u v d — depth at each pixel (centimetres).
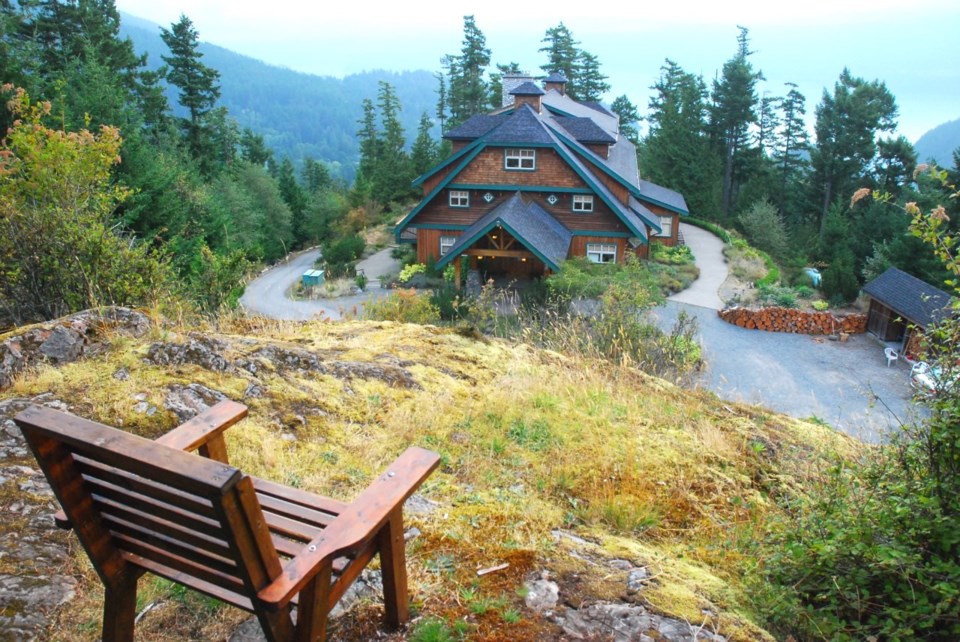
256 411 490
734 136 5850
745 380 1816
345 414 521
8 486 371
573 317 1406
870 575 331
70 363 513
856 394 1727
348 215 5006
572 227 2948
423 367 639
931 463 349
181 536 211
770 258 3616
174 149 3925
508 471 470
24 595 298
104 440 193
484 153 2908
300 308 2695
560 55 7012
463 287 2728
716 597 338
